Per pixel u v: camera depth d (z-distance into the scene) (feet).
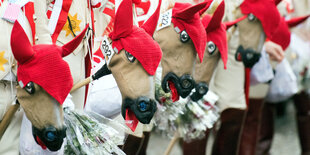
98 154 27.96
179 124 36.11
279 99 49.01
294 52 50.90
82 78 29.78
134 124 27.32
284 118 63.41
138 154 36.09
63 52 25.66
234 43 40.96
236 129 41.60
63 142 27.66
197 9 28.91
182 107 33.40
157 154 49.73
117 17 26.68
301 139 50.03
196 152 39.29
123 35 26.84
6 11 26.48
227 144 41.78
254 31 35.01
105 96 30.99
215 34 32.24
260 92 44.37
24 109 25.71
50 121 25.45
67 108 27.71
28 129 27.14
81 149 27.94
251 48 35.04
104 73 27.96
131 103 26.71
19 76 25.36
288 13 50.14
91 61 29.89
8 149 27.35
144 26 27.76
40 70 25.00
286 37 39.99
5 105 27.02
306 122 49.78
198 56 31.22
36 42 26.94
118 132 28.63
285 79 48.19
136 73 26.73
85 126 28.04
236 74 41.29
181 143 41.29
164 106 32.58
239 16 35.37
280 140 56.90
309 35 51.24
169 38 29.45
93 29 30.09
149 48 26.66
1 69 26.55
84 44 29.58
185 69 29.53
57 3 28.30
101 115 29.25
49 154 27.32
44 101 25.36
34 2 26.84
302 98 49.93
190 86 29.58
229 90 41.34
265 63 42.83
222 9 31.55
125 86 26.81
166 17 29.60
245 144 44.45
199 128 35.91
